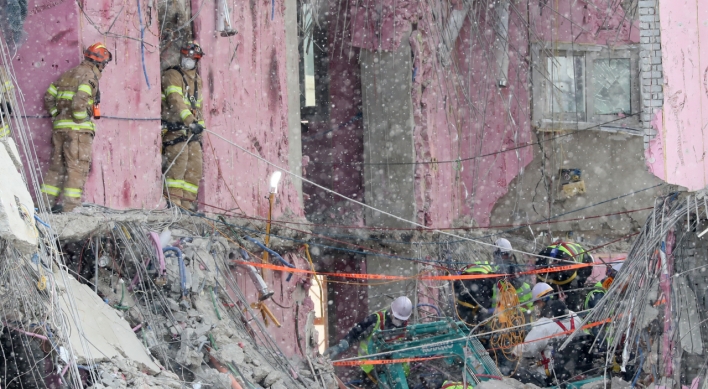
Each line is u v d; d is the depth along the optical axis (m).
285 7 19.70
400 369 16.03
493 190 26.72
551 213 27.23
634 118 26.53
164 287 12.61
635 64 26.64
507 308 16.72
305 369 15.57
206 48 15.91
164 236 12.79
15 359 8.81
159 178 14.34
